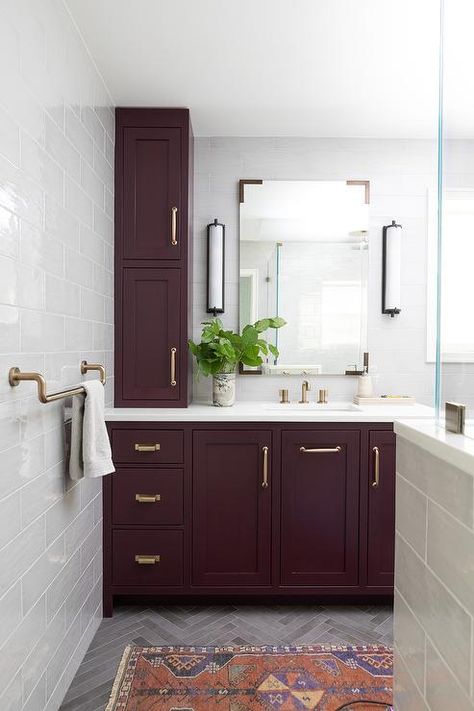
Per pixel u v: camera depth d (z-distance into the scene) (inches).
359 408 99.7
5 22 45.6
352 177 109.0
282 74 83.4
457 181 38.7
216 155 108.0
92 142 78.4
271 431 86.1
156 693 64.4
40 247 55.3
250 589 86.4
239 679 67.2
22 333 50.2
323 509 86.8
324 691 65.1
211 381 107.4
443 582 38.5
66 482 64.6
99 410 64.9
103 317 86.1
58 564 61.4
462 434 39.6
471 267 36.6
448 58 40.1
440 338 43.6
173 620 82.9
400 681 48.6
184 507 86.1
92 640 76.9
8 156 46.5
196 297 108.0
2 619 45.4
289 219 108.2
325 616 84.4
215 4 66.3
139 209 94.3
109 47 75.2
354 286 109.0
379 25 70.9
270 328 108.2
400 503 48.7
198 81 85.4
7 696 46.5
